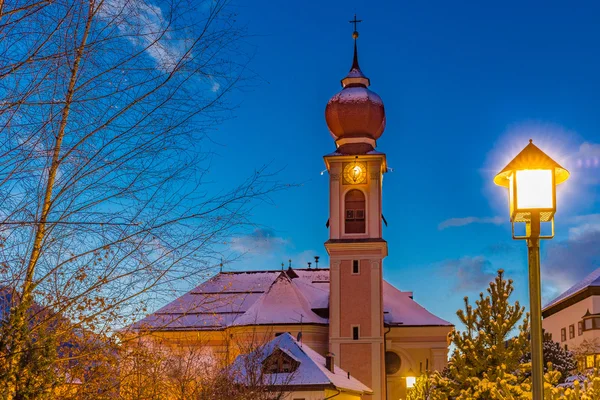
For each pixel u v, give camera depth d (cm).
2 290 1175
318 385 4988
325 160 7219
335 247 6975
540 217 1033
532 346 986
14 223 1073
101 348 1269
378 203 7094
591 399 1697
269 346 5200
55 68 1123
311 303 7475
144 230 1189
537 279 1001
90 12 1132
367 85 7656
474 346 2539
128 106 1158
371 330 6812
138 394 1409
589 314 7756
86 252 1191
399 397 7262
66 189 1170
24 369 1202
